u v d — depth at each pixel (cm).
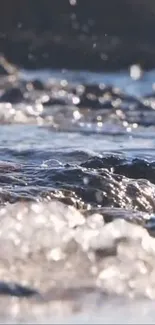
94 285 514
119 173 821
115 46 3466
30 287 496
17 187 725
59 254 559
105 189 723
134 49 3397
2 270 534
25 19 3719
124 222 600
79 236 573
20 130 1335
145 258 560
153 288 519
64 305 476
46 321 446
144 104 1806
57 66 3209
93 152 998
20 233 576
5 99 1800
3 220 595
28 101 1795
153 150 1081
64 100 1811
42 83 2045
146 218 621
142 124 1496
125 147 1110
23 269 538
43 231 577
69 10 3828
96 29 3800
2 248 562
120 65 3238
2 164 845
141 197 728
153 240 579
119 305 484
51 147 1069
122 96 1925
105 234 577
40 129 1365
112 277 531
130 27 3819
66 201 692
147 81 2691
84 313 464
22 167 834
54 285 511
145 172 820
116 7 3875
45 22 3753
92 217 612
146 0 3869
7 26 3672
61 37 3541
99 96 1925
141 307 482
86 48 3328
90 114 1633
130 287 518
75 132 1327
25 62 3184
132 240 574
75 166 827
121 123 1508
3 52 3191
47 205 632
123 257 559
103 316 461
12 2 3728
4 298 479
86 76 2841
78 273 535
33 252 559
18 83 2064
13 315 453
